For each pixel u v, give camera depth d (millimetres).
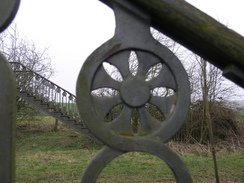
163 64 1160
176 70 1146
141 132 1128
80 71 1085
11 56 12734
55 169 5824
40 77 9156
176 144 8852
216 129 9492
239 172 5641
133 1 1102
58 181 4945
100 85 1107
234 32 1091
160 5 1062
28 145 9570
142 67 1141
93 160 1091
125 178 5199
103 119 1101
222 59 1173
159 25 1196
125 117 1123
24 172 5535
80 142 10055
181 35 1170
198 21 1060
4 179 1000
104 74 1115
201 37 1083
